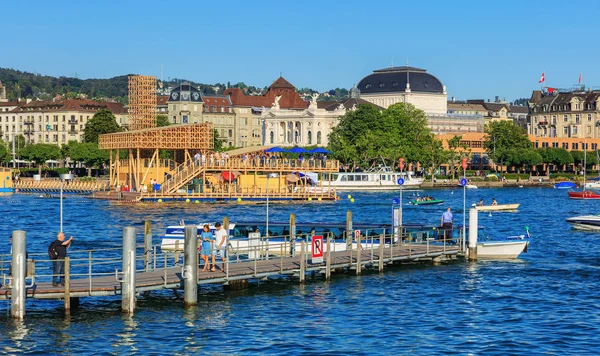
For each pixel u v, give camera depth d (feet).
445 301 254.27
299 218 520.01
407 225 346.54
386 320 230.89
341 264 284.20
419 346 206.80
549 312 241.96
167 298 250.98
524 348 205.46
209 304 244.42
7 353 199.52
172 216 522.47
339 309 241.96
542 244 393.91
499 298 259.19
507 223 515.50
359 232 299.38
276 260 284.41
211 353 200.85
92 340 209.46
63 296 226.58
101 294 229.66
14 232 221.25
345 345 207.31
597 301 256.73
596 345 208.03
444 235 321.11
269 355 199.41
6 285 228.02
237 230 336.49
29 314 230.27
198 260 262.26
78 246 375.45
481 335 216.74
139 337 212.23
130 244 229.66
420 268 305.94
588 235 437.99
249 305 244.22
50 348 203.51
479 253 332.19
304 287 268.82
